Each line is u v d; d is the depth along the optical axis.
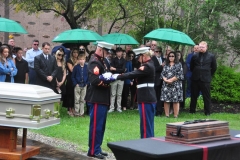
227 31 17.86
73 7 17.02
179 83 13.64
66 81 13.36
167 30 14.08
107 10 17.47
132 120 12.64
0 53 11.98
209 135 4.88
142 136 8.54
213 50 17.69
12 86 4.39
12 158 4.41
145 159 4.40
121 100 14.83
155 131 10.95
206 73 14.38
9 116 4.26
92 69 7.98
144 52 8.43
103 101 8.01
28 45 22.75
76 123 11.77
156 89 14.09
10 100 4.27
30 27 22.75
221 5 17.14
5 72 11.87
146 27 19.20
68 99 13.27
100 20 20.89
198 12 17.48
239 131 5.62
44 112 4.34
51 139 9.80
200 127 4.82
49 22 22.98
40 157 4.87
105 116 8.12
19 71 13.12
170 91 13.59
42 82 12.52
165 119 13.14
